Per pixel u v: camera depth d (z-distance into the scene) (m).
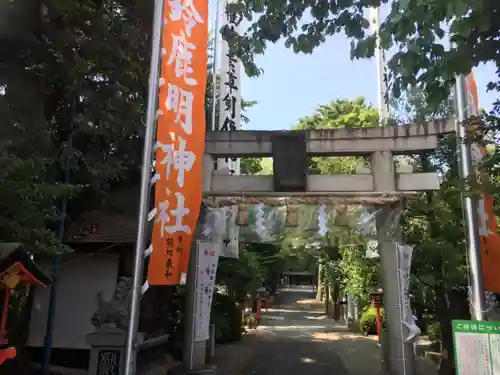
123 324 8.48
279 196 11.23
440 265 10.42
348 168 20.50
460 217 10.19
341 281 25.34
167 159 7.48
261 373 12.84
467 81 8.95
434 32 5.00
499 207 8.75
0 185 5.61
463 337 6.36
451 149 11.45
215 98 14.95
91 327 10.77
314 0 5.68
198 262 12.40
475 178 5.95
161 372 11.28
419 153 11.53
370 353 16.72
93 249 11.05
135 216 11.56
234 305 20.28
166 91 7.56
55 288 9.45
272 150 11.30
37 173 6.48
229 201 11.40
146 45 9.99
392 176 11.06
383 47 5.26
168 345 13.88
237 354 16.20
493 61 4.73
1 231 5.86
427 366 13.37
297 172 11.07
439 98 5.15
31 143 8.16
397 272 11.48
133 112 9.90
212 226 12.45
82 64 8.74
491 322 6.29
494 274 8.46
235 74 14.80
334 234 12.59
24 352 10.41
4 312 5.45
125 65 9.64
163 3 7.36
